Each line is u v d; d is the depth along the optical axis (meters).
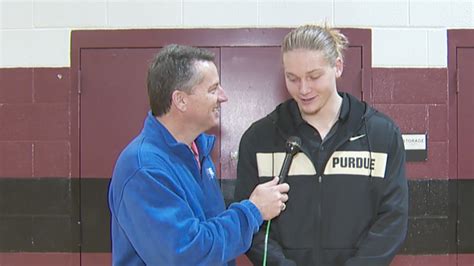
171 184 1.40
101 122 2.91
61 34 2.93
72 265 2.91
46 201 2.93
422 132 2.88
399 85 2.88
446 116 2.88
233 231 1.44
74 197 2.92
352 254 1.72
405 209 1.73
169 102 1.49
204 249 1.36
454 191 2.88
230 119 2.91
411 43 2.88
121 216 1.42
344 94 1.85
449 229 2.88
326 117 1.80
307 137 1.79
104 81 2.91
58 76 2.93
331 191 1.74
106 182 2.91
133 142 1.52
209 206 1.60
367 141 1.76
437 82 2.88
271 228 1.78
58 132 2.93
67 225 2.92
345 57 2.88
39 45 2.94
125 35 2.90
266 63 2.89
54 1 2.93
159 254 1.37
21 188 2.94
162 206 1.36
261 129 1.86
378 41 2.88
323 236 1.74
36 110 2.94
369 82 2.87
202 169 1.64
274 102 2.89
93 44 2.91
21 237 2.94
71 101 2.92
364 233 1.73
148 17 2.90
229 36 2.88
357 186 1.74
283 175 1.71
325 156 1.77
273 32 2.88
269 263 1.68
